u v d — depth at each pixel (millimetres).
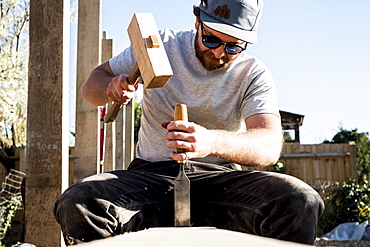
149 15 1915
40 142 2533
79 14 3623
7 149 10836
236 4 2482
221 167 2598
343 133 17578
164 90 2635
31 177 2535
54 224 2512
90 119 3494
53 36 2541
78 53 3582
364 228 8781
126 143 6102
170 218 2412
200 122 2682
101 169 4391
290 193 2096
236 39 2496
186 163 2531
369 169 15836
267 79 2652
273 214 2131
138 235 708
